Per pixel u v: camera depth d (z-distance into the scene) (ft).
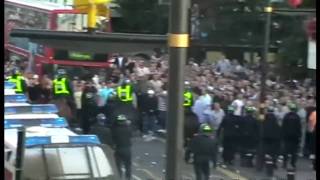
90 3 33.63
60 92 104.47
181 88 27.32
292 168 85.66
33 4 107.65
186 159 80.74
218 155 90.33
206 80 115.75
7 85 68.85
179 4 26.99
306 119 95.61
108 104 100.12
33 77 108.47
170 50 27.27
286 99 98.12
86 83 109.09
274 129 91.25
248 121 91.71
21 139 47.39
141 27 75.82
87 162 53.72
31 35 31.04
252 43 126.93
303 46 116.88
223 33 119.55
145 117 104.68
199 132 81.76
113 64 125.59
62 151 52.85
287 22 116.26
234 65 135.64
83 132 98.32
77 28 41.29
